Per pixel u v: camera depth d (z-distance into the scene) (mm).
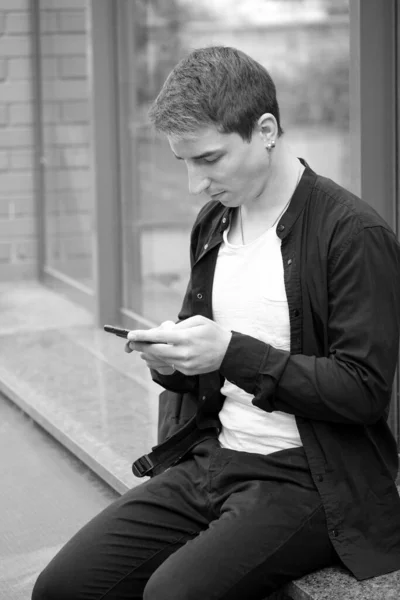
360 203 2453
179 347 2412
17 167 7289
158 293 5727
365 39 3479
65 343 5793
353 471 2463
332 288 2424
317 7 4090
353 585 2439
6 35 7133
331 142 4047
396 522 2498
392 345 2410
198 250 2736
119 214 6070
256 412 2564
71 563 2543
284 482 2498
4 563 3424
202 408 2686
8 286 7344
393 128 3514
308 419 2480
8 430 4688
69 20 6449
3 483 4078
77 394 4820
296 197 2496
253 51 4559
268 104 2426
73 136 6582
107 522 2600
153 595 2346
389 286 2408
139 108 5727
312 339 2473
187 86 2377
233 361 2408
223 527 2406
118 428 4328
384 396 2408
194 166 2438
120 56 5887
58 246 7043
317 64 4109
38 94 7199
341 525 2439
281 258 2504
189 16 5102
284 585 2498
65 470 4191
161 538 2574
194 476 2645
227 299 2584
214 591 2340
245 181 2443
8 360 5449
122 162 6000
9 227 7352
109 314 6141
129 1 5719
